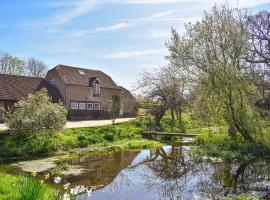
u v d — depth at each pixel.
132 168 21.94
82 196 14.95
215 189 16.42
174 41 29.91
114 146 31.62
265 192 15.74
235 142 27.94
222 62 28.03
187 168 21.94
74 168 21.55
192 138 39.38
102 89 63.12
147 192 15.96
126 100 65.62
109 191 16.02
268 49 31.50
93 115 60.19
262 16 31.47
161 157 26.34
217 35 28.17
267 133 27.77
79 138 31.72
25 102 28.42
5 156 24.28
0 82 48.59
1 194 11.45
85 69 64.62
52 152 27.02
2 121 43.62
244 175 19.58
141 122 46.19
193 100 36.50
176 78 38.28
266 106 28.72
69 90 56.38
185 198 14.95
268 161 23.77
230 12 28.89
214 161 24.11
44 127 28.11
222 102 28.59
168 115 58.38
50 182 17.28
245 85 27.91
